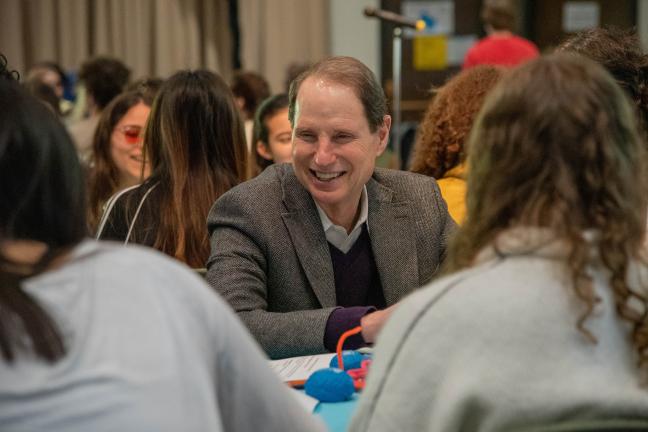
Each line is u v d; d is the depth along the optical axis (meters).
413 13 7.44
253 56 7.48
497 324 1.11
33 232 1.07
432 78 7.41
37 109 1.08
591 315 1.12
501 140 1.18
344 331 1.93
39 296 1.00
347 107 2.00
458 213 2.52
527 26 7.75
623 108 1.19
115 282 1.04
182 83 2.54
